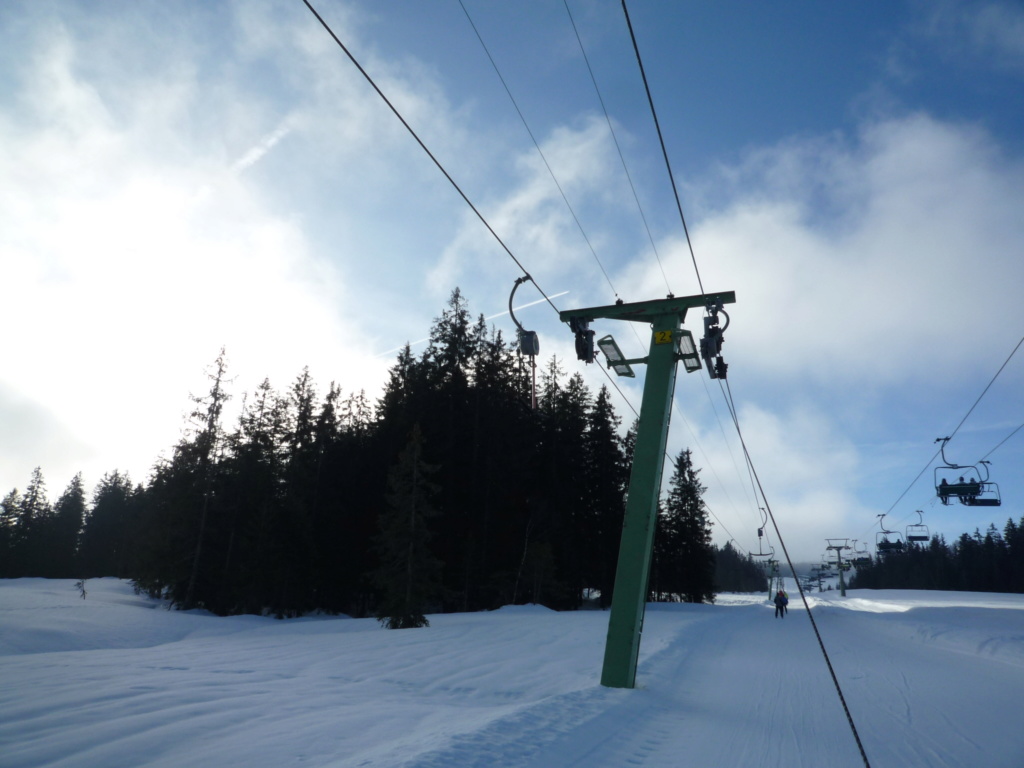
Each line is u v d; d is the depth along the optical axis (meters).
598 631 21.00
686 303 12.17
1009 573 110.50
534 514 45.38
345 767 5.74
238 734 7.43
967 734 8.84
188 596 37.94
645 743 7.74
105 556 95.62
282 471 45.06
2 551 75.00
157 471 48.78
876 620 31.92
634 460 11.85
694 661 15.34
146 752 6.69
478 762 6.09
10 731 7.41
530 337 11.33
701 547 57.59
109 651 16.73
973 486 31.53
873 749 7.96
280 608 36.94
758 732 8.57
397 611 25.47
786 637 23.25
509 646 17.14
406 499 27.72
